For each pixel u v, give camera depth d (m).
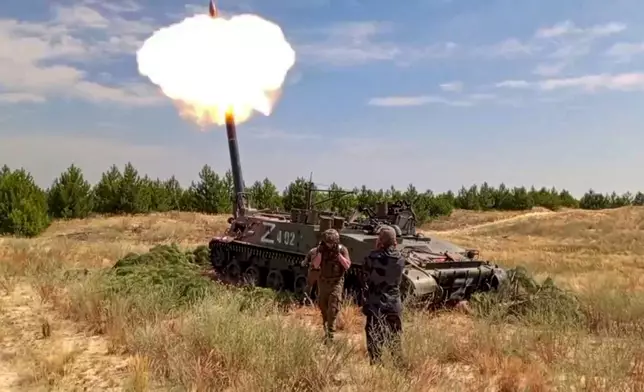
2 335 9.43
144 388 6.93
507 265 22.50
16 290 13.52
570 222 44.25
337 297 9.40
